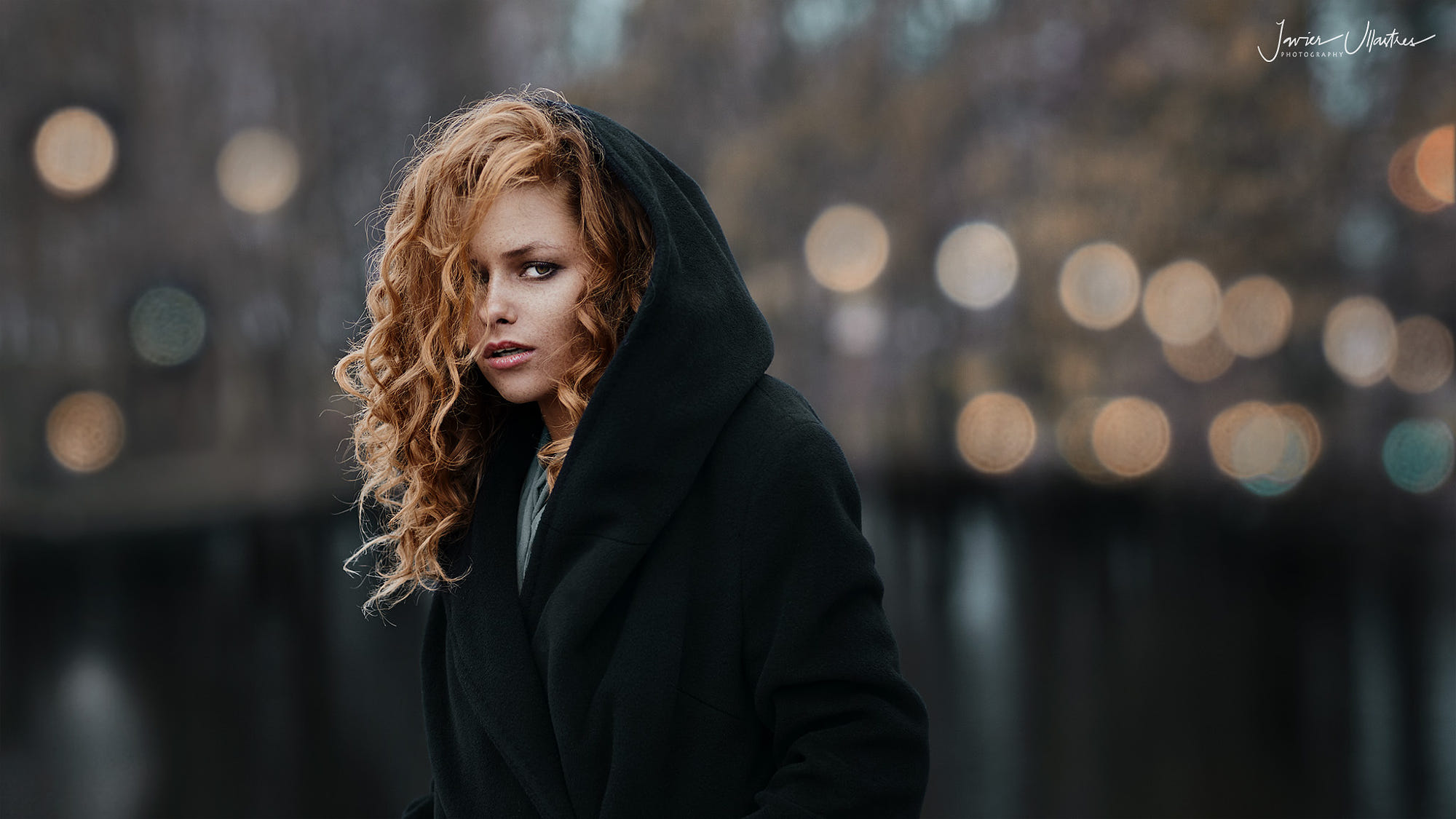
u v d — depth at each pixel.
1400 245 11.83
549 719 1.02
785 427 1.02
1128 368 12.56
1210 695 5.30
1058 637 6.58
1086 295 12.32
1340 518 11.22
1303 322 11.76
